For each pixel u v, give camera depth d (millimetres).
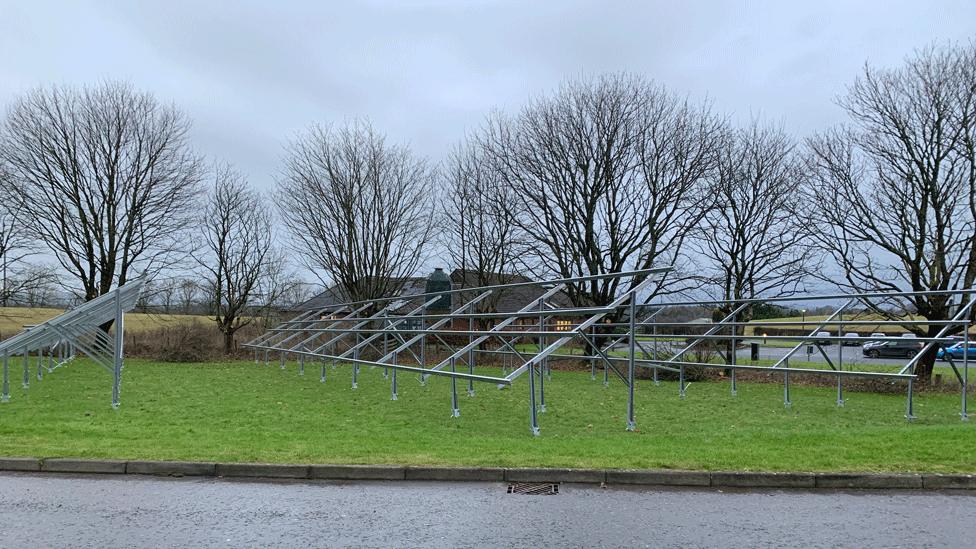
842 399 13422
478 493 6180
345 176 26609
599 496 6066
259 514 5504
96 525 5195
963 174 17094
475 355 22969
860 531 5047
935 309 16844
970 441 7852
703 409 12039
